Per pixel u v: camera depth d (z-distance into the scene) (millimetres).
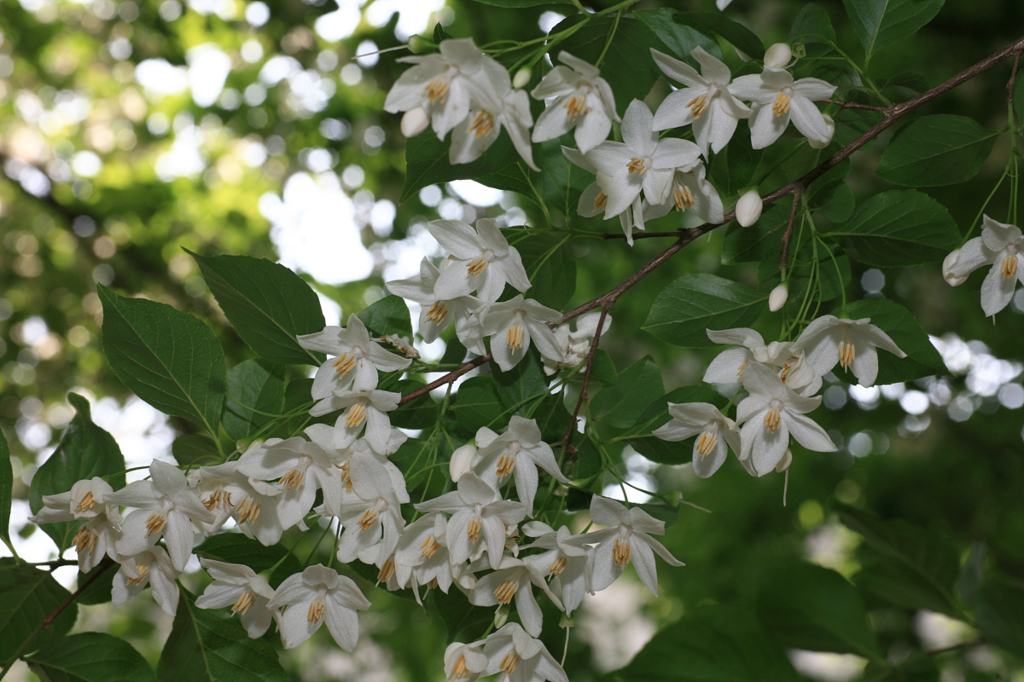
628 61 680
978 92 1277
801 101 657
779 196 679
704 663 644
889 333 671
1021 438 1781
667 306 688
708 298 688
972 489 1895
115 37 2004
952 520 1896
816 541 2439
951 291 1521
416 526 652
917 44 1367
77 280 2127
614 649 2107
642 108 656
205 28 1773
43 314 2127
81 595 687
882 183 1174
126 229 1987
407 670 1696
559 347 668
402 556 653
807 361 666
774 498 2035
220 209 2041
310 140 1851
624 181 660
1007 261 666
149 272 1989
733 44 669
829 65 699
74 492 650
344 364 665
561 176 701
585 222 702
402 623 1676
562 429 683
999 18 1247
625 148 659
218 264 658
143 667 668
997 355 1600
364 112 1757
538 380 681
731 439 664
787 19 1341
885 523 689
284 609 668
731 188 694
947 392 1765
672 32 669
